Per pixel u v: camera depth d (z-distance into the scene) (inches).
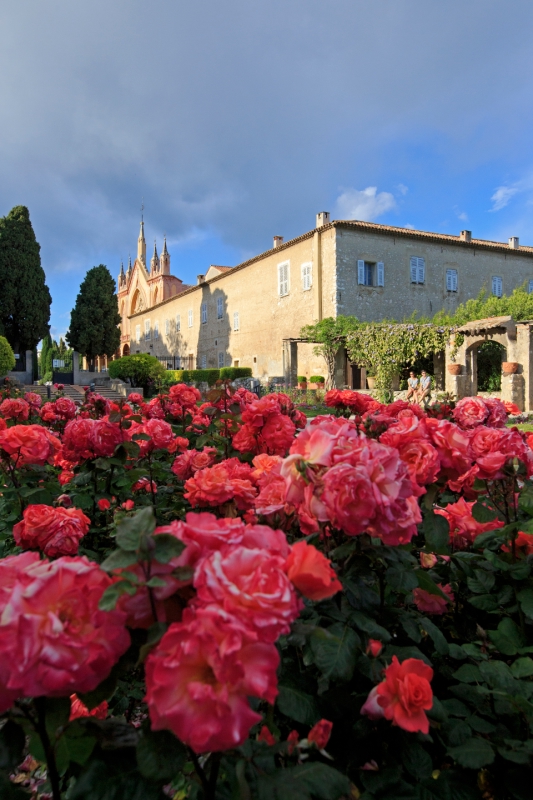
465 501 92.7
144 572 35.2
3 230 1224.8
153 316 1937.7
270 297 1182.9
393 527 48.6
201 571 33.0
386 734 54.2
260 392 952.9
